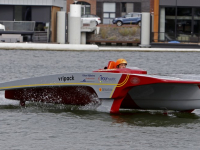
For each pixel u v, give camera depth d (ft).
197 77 141.38
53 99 147.64
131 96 139.54
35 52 389.19
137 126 123.13
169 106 138.31
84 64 302.25
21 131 116.16
